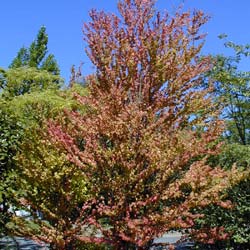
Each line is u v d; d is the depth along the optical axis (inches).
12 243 517.0
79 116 344.2
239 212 410.6
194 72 367.9
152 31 377.7
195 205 300.0
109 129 309.6
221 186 309.3
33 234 358.6
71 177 347.9
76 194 348.8
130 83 354.6
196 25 382.9
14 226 392.8
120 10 388.2
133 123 311.7
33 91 485.4
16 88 504.4
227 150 443.2
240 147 450.3
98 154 309.4
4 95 443.2
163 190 308.2
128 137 314.8
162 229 295.4
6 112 396.2
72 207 351.3
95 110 346.3
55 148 350.9
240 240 405.1
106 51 367.9
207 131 327.3
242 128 626.8
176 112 356.8
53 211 355.3
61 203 348.8
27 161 355.3
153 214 306.0
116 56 366.0
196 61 385.7
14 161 381.1
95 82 354.0
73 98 395.2
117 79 360.8
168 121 349.4
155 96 357.7
